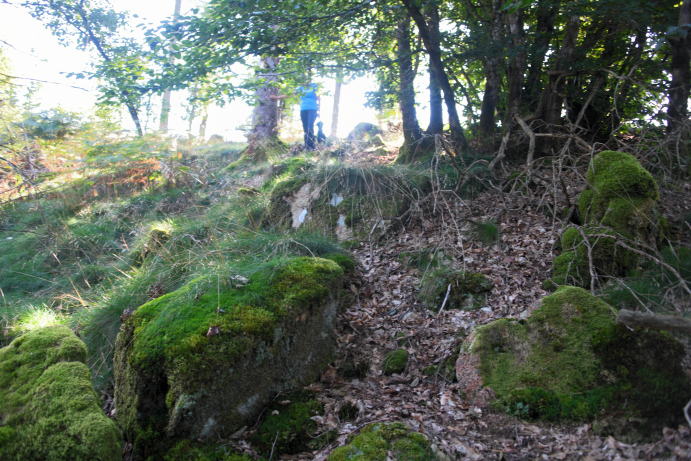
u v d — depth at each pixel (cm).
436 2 606
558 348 310
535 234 502
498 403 298
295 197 619
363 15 678
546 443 268
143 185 846
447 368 347
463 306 421
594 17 605
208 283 361
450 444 270
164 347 296
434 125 754
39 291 547
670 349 281
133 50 571
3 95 648
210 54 569
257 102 691
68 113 815
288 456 282
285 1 535
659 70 671
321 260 404
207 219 610
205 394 284
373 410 313
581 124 748
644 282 370
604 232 395
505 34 732
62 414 245
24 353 290
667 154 522
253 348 310
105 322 420
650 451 245
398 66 750
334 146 849
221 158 1043
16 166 592
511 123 702
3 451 250
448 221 548
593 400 280
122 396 309
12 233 702
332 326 377
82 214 742
